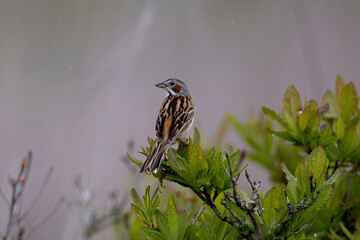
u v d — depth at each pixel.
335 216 4.96
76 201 8.76
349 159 5.11
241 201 3.92
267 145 6.40
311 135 5.18
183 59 15.35
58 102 14.69
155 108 14.37
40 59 15.30
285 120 5.39
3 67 15.07
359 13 15.38
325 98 5.76
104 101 14.33
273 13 15.60
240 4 15.74
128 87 14.63
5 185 9.48
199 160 4.23
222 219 4.08
